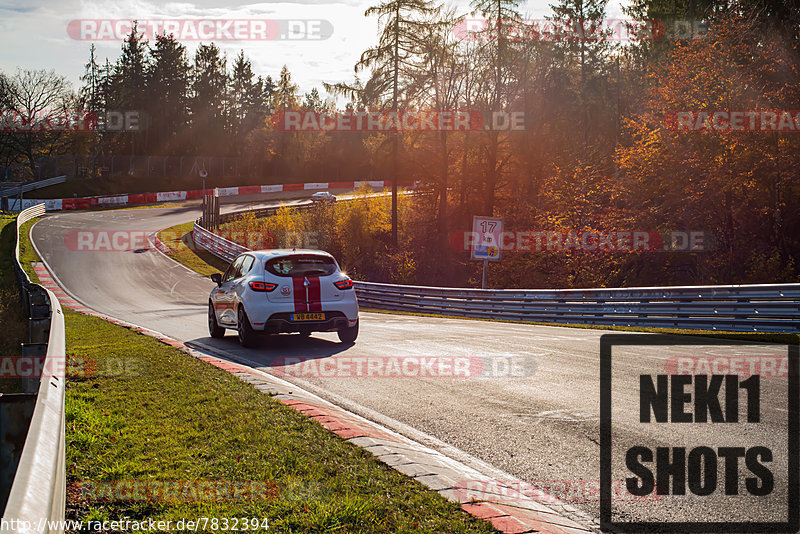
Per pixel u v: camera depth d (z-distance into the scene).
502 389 7.29
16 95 77.19
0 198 61.84
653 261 31.83
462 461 4.90
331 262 11.62
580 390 7.10
